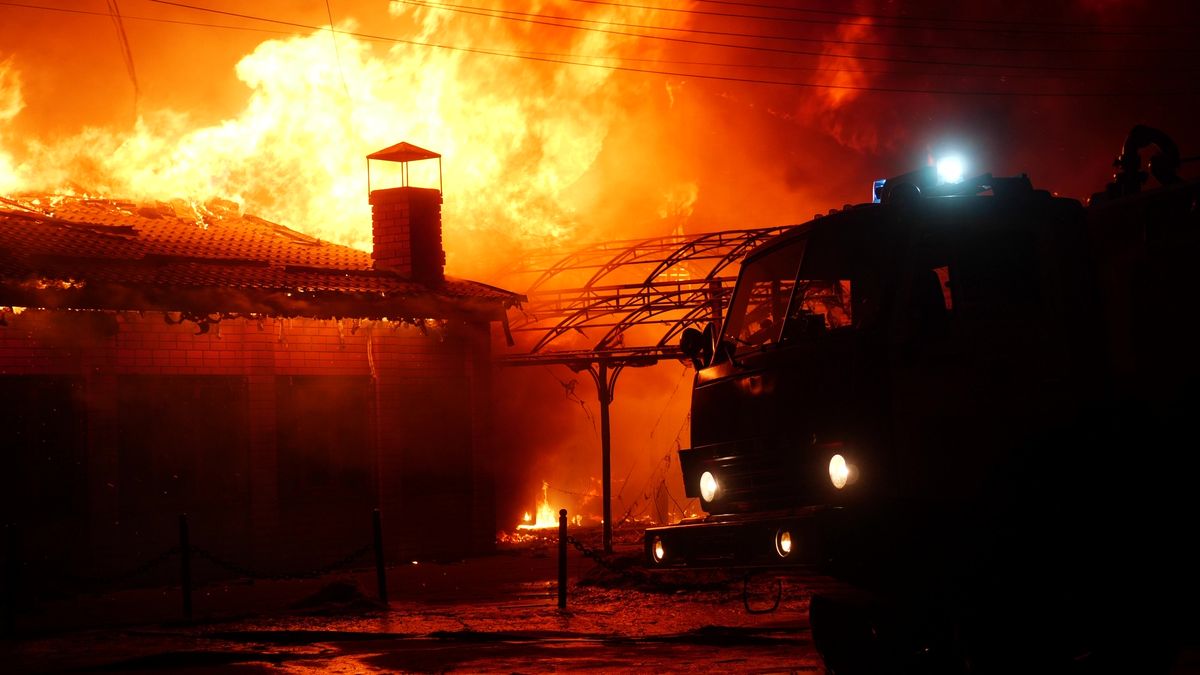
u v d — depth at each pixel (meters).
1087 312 8.05
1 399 19.38
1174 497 7.52
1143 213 7.69
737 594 15.59
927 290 7.88
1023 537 7.76
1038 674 7.83
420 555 24.12
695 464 9.16
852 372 7.76
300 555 22.47
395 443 23.94
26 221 22.62
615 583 17.06
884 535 7.54
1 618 15.84
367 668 10.14
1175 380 7.47
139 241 22.98
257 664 10.56
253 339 22.19
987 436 7.84
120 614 15.80
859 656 9.05
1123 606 7.79
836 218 8.48
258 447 22.06
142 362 20.94
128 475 20.70
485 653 10.96
